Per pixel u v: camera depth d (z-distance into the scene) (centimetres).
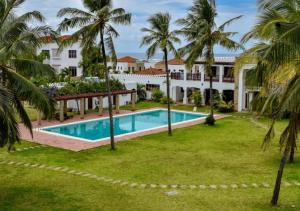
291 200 1466
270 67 1191
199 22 2941
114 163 2039
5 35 1502
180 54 3034
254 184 1670
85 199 1479
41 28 1534
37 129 3041
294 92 1130
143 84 4991
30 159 2111
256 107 1920
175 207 1400
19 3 1532
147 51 2777
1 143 1494
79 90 3697
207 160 2108
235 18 2956
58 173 1841
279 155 2214
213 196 1517
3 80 1477
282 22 1138
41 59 4797
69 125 3319
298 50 1104
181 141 2633
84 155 2220
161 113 4138
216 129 3095
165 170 1906
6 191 1572
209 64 3097
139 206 1410
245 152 2300
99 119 3619
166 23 2709
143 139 2697
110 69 5506
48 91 3325
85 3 2170
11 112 1431
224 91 4503
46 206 1403
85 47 2230
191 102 4625
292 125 1317
